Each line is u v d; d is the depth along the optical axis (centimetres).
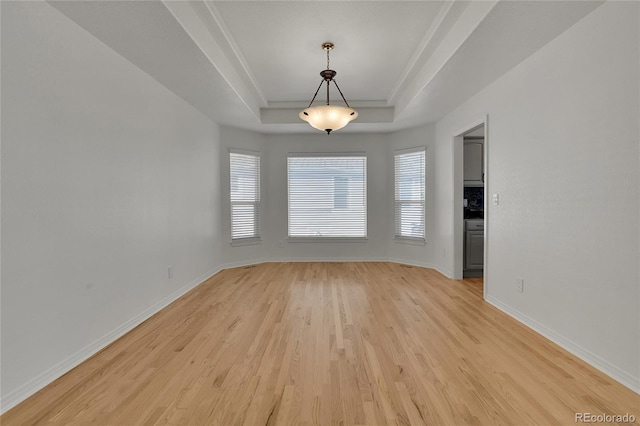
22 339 184
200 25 263
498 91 330
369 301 360
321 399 180
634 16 186
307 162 594
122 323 274
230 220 538
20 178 185
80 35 229
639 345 184
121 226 275
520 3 204
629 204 190
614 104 199
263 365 218
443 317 309
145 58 280
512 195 308
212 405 175
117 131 271
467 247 467
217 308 339
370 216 591
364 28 288
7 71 177
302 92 457
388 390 188
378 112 512
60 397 184
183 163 395
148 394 186
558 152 247
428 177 528
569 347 237
